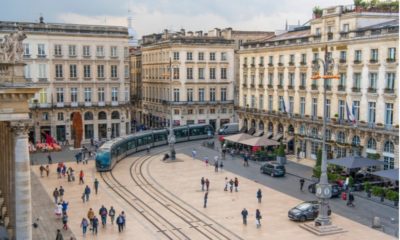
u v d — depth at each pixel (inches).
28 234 1277.1
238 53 4074.8
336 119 2785.4
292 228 1721.2
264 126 3550.7
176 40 4170.8
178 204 2041.1
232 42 4352.9
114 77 3875.5
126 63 3914.9
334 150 2829.7
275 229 1712.6
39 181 2455.7
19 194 1258.6
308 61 3046.3
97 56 3789.4
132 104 5339.6
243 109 3782.0
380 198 2108.8
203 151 3447.3
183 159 3120.1
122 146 3179.1
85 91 3786.9
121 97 3917.3
